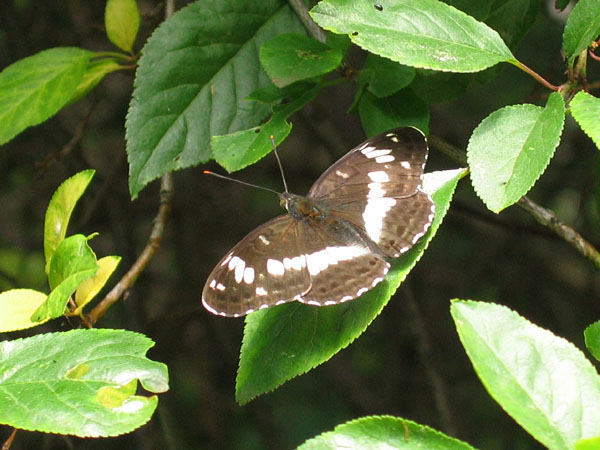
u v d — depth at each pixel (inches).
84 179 18.5
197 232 26.6
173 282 26.5
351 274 17.9
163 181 20.2
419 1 17.8
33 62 20.2
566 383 16.5
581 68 18.0
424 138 18.5
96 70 20.5
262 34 19.8
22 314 17.9
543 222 19.1
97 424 17.0
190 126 19.5
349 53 23.6
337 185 18.6
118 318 23.7
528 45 26.0
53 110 20.0
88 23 25.3
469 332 16.6
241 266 18.1
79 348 17.4
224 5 19.7
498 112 17.7
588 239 26.0
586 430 16.3
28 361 17.3
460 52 17.7
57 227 18.5
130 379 17.2
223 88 19.6
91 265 17.8
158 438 23.3
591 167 23.4
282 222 18.4
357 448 16.5
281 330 17.9
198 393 26.3
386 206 18.3
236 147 18.7
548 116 17.5
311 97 19.1
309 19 19.7
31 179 26.5
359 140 23.8
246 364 17.8
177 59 19.6
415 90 19.5
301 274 18.0
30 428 16.9
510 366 16.5
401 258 18.0
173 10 21.0
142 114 19.4
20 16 25.4
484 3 19.3
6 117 20.0
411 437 16.5
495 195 17.4
